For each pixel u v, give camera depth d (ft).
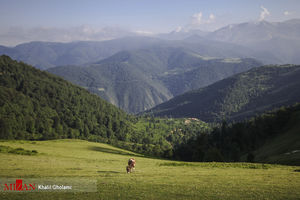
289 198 66.49
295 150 279.90
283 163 216.33
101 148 406.41
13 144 289.33
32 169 115.65
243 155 406.21
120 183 84.33
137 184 82.64
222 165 157.69
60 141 447.01
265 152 348.18
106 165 158.61
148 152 609.42
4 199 65.51
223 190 74.69
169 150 494.59
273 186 80.69
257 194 70.28
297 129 381.81
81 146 391.04
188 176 101.91
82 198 66.23
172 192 71.77
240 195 69.00
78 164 152.66
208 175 105.70
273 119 447.83
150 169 135.44
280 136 403.95
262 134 442.09
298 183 86.69
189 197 66.95
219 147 461.78
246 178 97.35
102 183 84.43
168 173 113.60
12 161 143.95
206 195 68.69
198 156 355.36
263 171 125.08
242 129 463.83
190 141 589.32
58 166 133.69
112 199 65.36
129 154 388.98
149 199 65.21
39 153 211.20
